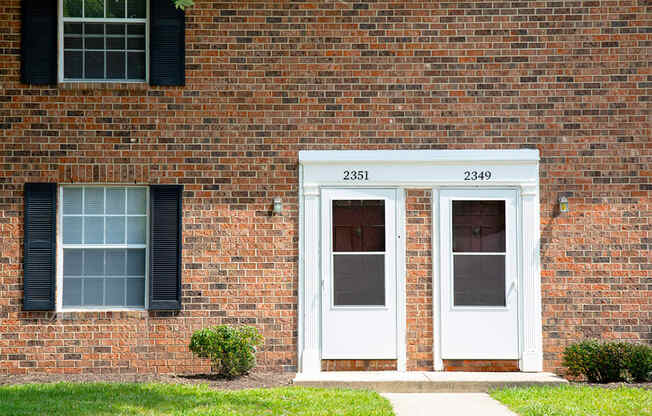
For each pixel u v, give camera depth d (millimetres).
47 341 11422
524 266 11555
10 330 11438
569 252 11578
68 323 11445
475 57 11672
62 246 11664
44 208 11508
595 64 11664
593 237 11578
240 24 11688
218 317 11508
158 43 11633
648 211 11578
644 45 11688
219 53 11664
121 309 11586
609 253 11570
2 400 8875
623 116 11648
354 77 11672
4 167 11523
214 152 11625
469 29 11688
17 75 11594
